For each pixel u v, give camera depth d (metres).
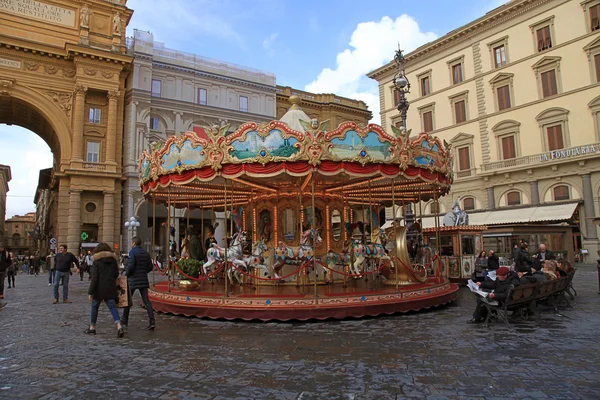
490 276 9.74
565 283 11.03
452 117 40.34
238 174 9.79
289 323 9.18
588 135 31.03
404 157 10.30
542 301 11.14
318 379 5.44
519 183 34.69
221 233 40.88
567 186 31.95
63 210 34.84
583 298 12.59
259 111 45.00
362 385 5.20
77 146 34.81
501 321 9.20
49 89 34.78
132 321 9.77
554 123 32.94
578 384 5.14
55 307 12.51
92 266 8.31
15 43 33.03
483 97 37.78
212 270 12.19
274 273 11.97
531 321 9.14
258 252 12.34
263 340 7.62
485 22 37.34
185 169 10.46
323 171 9.56
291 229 13.57
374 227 15.45
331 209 13.85
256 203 13.95
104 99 36.81
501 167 35.62
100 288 8.18
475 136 38.19
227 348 7.07
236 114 43.19
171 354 6.74
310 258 11.73
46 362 6.38
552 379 5.32
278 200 13.58
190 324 9.27
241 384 5.30
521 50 35.34
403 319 9.52
